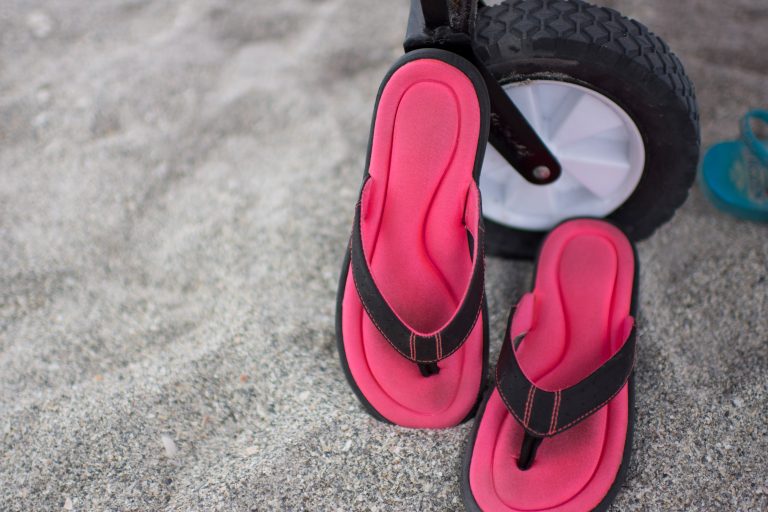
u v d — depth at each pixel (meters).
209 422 1.04
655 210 1.12
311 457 0.96
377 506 0.90
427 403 0.95
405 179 0.99
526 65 0.96
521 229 1.20
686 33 1.72
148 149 1.58
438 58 0.95
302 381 1.08
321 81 1.73
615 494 0.86
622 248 1.10
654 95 0.95
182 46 1.86
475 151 0.96
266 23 1.93
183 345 1.16
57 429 1.04
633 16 1.78
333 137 1.57
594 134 1.05
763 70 1.61
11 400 1.10
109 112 1.68
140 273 1.32
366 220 1.00
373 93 1.68
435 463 0.94
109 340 1.19
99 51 1.87
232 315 1.20
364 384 0.97
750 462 0.91
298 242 1.34
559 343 1.01
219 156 1.56
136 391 1.08
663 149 1.02
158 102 1.70
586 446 0.89
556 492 0.85
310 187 1.45
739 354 1.05
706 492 0.89
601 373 0.85
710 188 1.29
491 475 0.88
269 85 1.72
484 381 0.99
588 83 0.96
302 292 1.24
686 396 1.00
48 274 1.33
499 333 1.12
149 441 1.01
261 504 0.92
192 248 1.35
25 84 1.78
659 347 1.07
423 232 1.01
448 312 0.98
